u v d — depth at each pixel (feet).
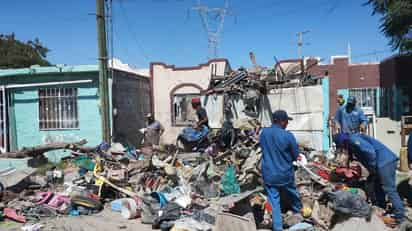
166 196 20.77
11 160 33.19
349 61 90.33
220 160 25.88
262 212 18.58
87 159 30.32
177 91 56.13
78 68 40.40
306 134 39.93
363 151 18.06
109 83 40.86
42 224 19.19
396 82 69.41
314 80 41.60
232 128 28.48
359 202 15.64
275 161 16.84
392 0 52.19
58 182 27.76
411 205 20.52
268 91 42.52
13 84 41.52
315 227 16.79
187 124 54.80
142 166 26.45
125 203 20.39
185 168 25.00
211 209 18.37
